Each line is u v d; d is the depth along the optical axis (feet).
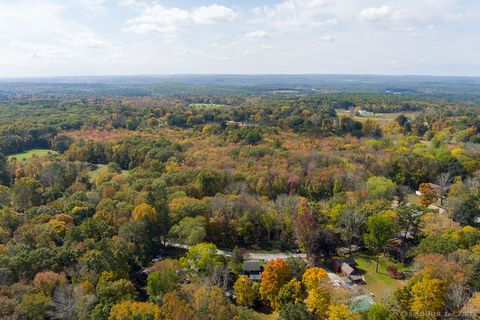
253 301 239.30
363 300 231.09
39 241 248.73
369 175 438.40
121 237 258.78
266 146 536.83
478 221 346.13
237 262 279.69
